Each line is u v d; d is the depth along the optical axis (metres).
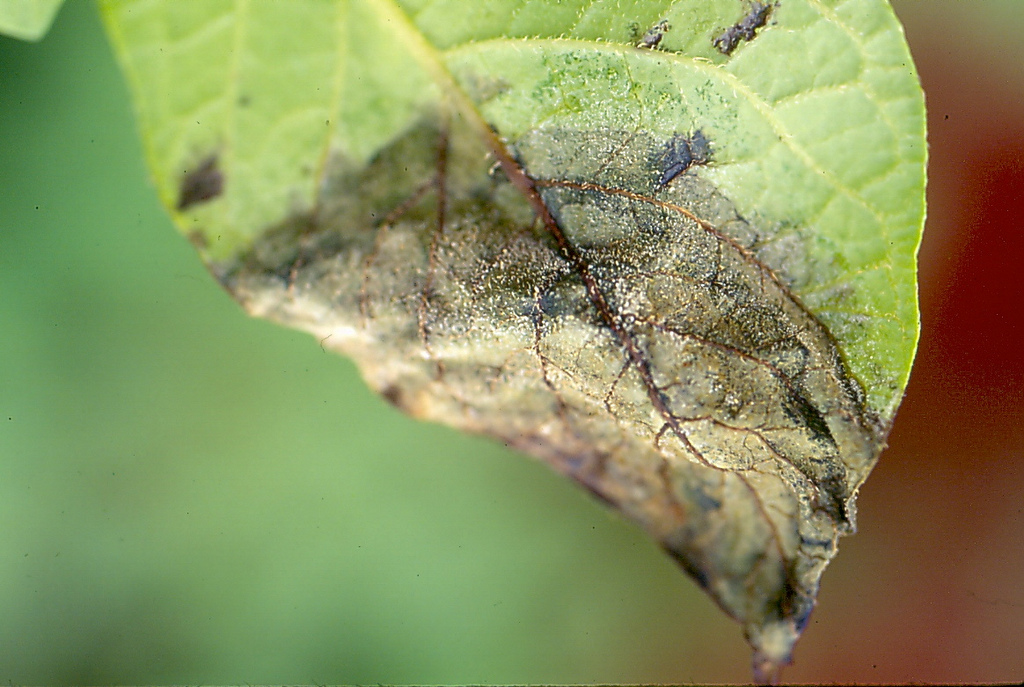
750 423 0.19
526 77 0.19
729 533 0.19
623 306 0.19
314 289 0.19
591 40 0.19
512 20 0.18
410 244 0.19
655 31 0.19
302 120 0.18
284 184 0.18
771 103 0.18
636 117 0.19
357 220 0.19
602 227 0.19
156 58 0.18
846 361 0.19
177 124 0.18
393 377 0.19
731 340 0.19
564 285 0.19
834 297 0.19
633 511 0.19
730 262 0.19
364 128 0.18
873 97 0.18
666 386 0.19
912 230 0.18
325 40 0.18
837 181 0.18
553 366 0.19
